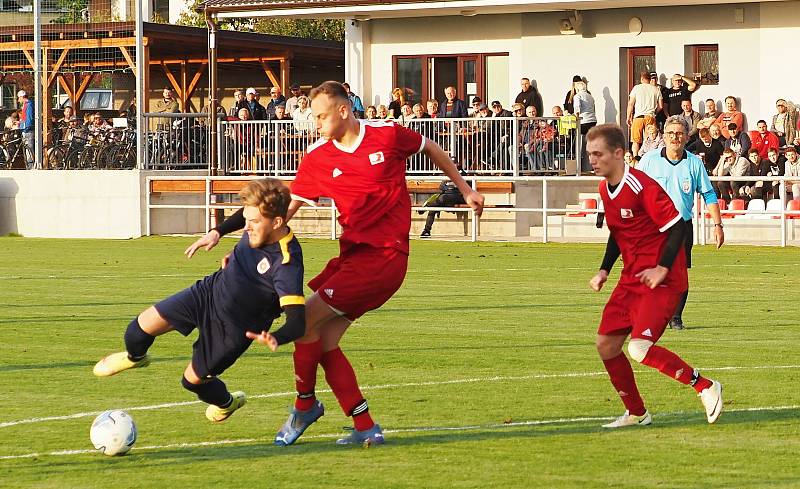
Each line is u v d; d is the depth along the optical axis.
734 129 40.50
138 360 11.12
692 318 21.31
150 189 44.41
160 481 10.12
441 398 13.98
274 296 10.69
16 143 48.59
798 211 35.53
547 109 48.41
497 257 33.91
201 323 10.86
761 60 45.09
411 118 43.81
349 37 51.22
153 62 56.78
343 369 11.44
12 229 46.16
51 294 25.31
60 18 55.72
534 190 42.12
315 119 11.38
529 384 14.88
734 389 14.41
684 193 18.19
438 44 50.03
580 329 19.91
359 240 11.33
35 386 14.88
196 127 46.59
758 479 10.06
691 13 45.94
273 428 12.38
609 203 12.03
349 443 11.54
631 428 12.17
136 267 31.61
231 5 46.75
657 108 43.69
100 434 11.05
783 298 24.27
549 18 48.06
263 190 10.50
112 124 49.78
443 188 41.41
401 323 20.70
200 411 13.30
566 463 10.66
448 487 9.87
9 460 10.94
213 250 37.88
